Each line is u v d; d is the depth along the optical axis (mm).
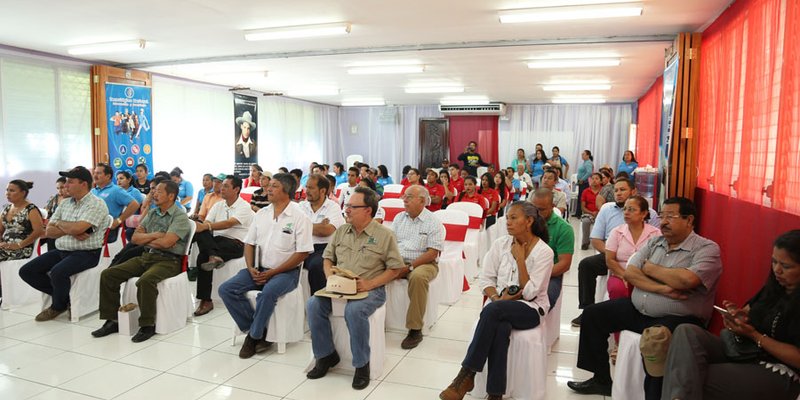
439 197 7195
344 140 14852
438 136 13891
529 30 5410
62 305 4129
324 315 3111
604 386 2918
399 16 4938
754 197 3340
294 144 12648
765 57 3244
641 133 10930
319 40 6027
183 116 9250
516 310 2762
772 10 3141
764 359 2154
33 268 4117
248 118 10859
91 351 3504
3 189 6367
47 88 6871
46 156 6883
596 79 8781
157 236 3830
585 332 2918
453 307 4598
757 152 3328
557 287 3467
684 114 5000
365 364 3006
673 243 2795
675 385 2178
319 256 4141
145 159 8078
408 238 4016
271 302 3412
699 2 4164
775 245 2092
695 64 4984
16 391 2912
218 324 4086
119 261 4285
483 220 6262
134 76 7855
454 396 2699
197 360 3371
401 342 3730
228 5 4617
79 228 4055
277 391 2945
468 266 5426
